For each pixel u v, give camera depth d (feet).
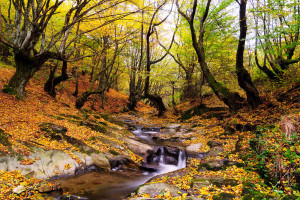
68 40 55.31
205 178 17.07
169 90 131.85
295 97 31.37
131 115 76.95
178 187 16.06
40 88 51.31
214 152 25.67
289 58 40.98
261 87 47.65
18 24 32.91
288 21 31.01
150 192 14.83
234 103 39.19
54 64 50.39
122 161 26.03
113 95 94.94
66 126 29.30
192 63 57.36
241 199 12.10
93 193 17.20
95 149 25.38
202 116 52.80
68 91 67.51
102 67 73.36
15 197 13.50
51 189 15.84
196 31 57.77
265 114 30.86
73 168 20.39
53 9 26.76
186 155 28.32
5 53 56.39
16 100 32.40
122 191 18.35
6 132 20.95
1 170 15.99
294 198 11.02
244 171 17.28
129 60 84.17
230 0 42.01
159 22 46.37
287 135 14.88
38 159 18.88
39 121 27.22
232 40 48.24
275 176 13.78
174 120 60.13
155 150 31.91
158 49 87.04
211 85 41.34
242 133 28.73
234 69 51.85
